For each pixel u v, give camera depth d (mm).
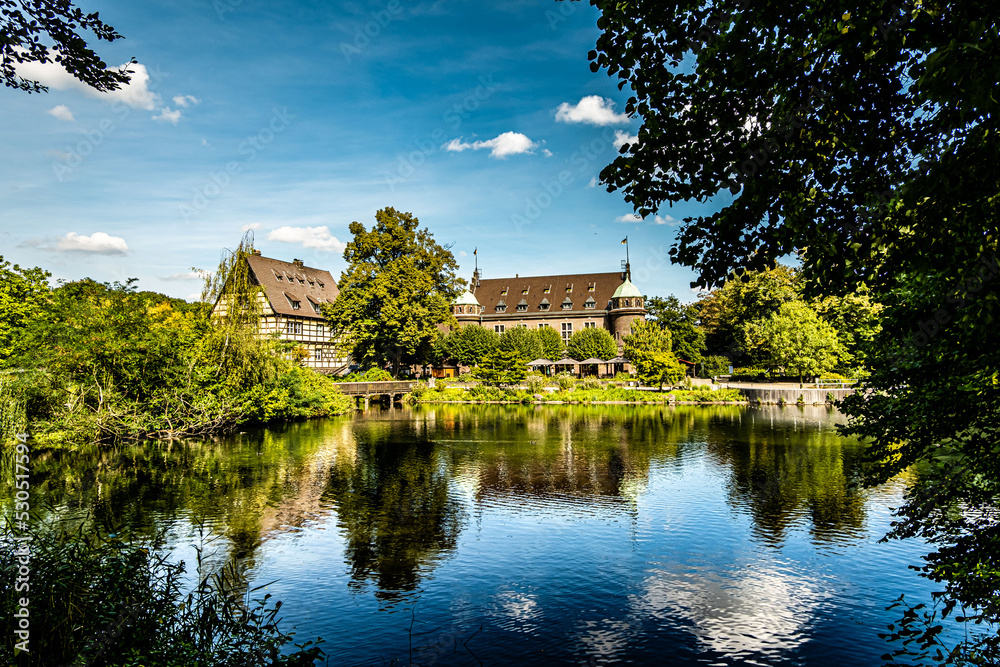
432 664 8453
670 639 9180
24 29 6707
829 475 19875
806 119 4867
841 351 50500
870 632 9297
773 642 9023
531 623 9664
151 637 6969
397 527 14555
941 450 9031
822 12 4391
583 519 15219
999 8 3270
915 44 3898
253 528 14344
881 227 4762
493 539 13656
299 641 9062
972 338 5316
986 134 3570
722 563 12164
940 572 7039
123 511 15562
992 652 6902
